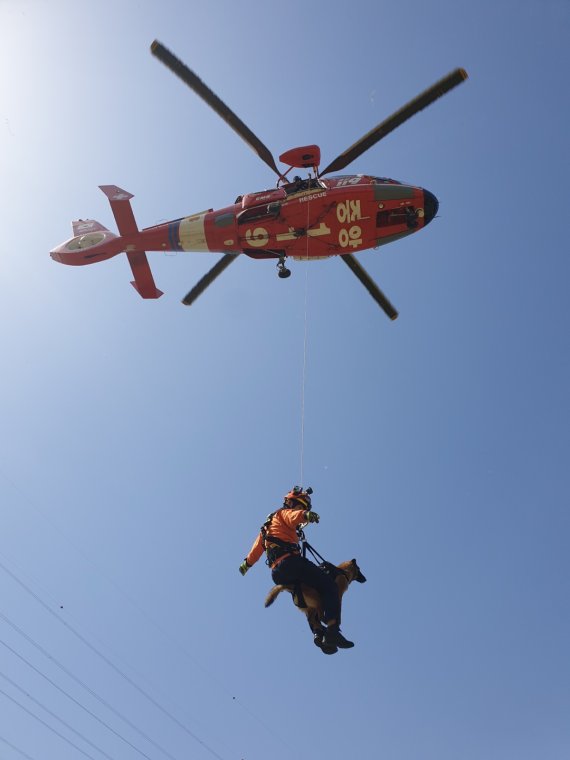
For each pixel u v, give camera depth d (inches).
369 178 546.3
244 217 549.3
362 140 518.0
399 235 547.8
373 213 534.3
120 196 580.1
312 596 343.9
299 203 534.9
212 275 597.6
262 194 553.6
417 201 534.6
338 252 556.7
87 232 639.8
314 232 543.5
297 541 357.4
